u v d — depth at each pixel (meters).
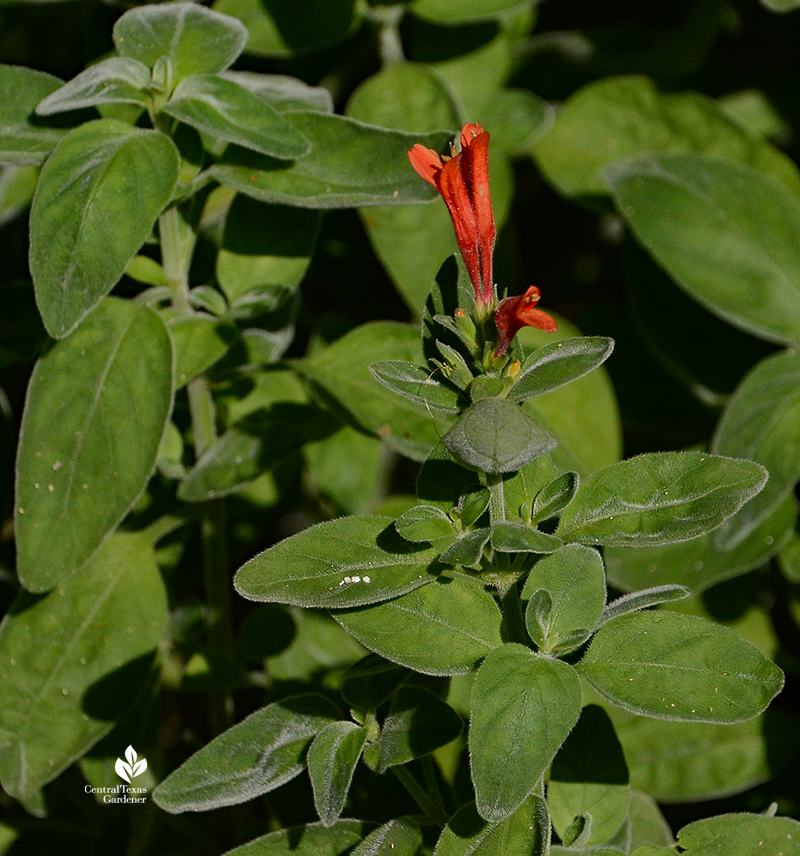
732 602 0.88
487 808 0.69
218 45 0.78
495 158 0.89
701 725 0.85
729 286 0.86
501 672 0.70
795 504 0.86
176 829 0.85
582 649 0.75
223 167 0.79
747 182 0.87
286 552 0.72
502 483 0.72
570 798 0.76
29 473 0.77
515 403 0.71
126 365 0.77
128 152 0.76
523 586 0.74
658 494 0.72
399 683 0.75
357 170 0.78
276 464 0.81
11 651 0.80
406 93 0.87
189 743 0.87
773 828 0.75
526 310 0.69
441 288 0.73
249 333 0.83
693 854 0.74
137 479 0.76
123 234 0.75
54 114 0.78
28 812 0.87
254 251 0.82
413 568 0.72
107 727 0.80
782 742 0.85
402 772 0.75
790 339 0.86
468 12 0.88
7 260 0.88
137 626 0.81
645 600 0.72
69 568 0.76
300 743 0.74
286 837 0.75
